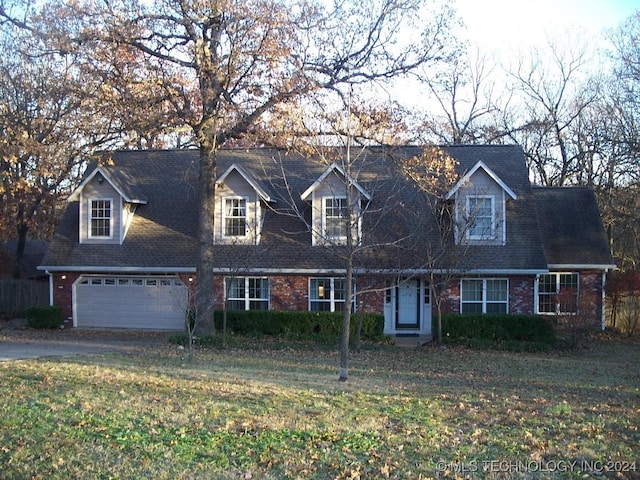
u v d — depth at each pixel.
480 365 17.25
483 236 23.67
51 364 15.41
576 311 21.69
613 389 13.14
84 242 27.09
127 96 19.00
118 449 8.05
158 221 27.50
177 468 7.34
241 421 9.41
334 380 13.67
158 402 10.79
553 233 26.56
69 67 20.16
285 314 23.75
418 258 20.77
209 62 18.80
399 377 14.52
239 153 28.55
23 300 33.41
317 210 24.36
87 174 28.34
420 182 18.92
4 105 23.50
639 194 35.34
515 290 23.95
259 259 24.91
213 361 16.92
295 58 18.92
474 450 8.07
